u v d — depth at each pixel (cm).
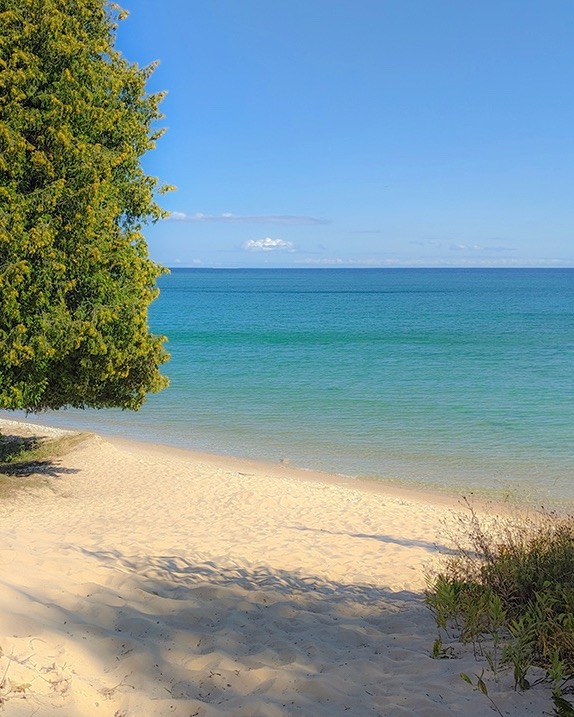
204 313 11219
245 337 6975
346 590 788
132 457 2039
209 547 980
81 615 509
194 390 3672
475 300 15538
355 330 7875
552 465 2125
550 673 445
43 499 1428
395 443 2445
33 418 2969
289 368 4609
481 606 584
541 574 609
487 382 3969
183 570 777
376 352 5603
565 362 4947
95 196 1192
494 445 2398
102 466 1894
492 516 1445
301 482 1831
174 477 1789
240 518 1352
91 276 1245
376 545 1092
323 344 6259
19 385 1215
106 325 1250
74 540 896
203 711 381
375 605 720
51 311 1188
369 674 477
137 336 1314
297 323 9038
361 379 4100
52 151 1178
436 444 2425
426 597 681
